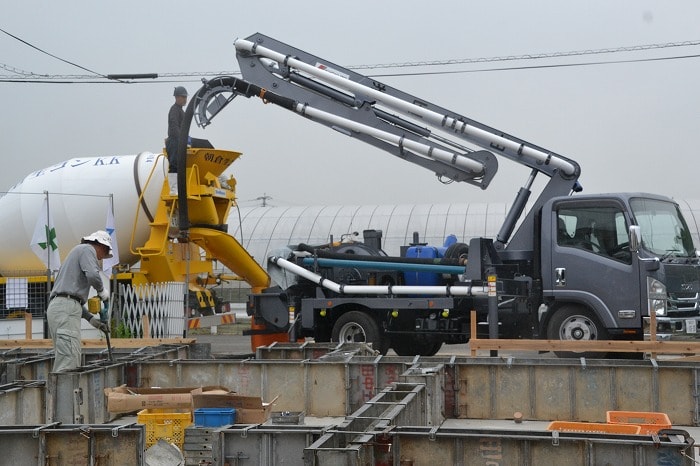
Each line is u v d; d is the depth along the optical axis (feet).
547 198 54.13
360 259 55.67
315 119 58.80
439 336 54.70
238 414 29.76
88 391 35.04
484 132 55.36
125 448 24.68
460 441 22.88
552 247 50.98
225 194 67.82
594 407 36.45
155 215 68.59
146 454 26.96
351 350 44.62
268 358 45.14
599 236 50.01
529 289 51.57
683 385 35.96
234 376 38.88
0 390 32.48
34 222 72.18
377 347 53.98
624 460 22.17
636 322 48.78
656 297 48.34
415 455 23.04
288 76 59.77
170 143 64.39
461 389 37.40
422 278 55.83
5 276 75.51
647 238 49.24
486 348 46.52
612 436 22.80
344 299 54.60
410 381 32.35
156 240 66.13
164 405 31.76
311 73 58.75
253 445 24.56
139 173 70.13
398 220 115.75
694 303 49.70
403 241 112.68
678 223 51.11
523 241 52.95
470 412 37.35
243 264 67.82
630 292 48.88
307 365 38.22
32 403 33.91
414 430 23.47
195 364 39.06
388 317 54.75
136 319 64.95
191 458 28.43
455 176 56.70
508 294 51.19
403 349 58.08
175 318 63.72
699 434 34.01
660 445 21.91
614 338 50.37
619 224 49.70
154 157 70.79
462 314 53.72
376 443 23.13
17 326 65.92
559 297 50.62
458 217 114.73
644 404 36.14
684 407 35.94
